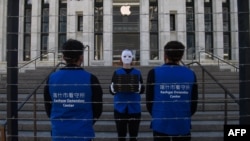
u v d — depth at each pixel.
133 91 5.72
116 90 5.75
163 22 23.31
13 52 3.63
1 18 22.84
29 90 11.27
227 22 23.67
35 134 6.54
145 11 23.27
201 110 8.95
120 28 23.59
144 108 8.92
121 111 5.78
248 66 3.43
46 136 6.65
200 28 23.20
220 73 15.30
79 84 3.59
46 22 23.78
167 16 23.33
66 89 3.59
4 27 22.81
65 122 3.56
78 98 3.59
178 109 3.87
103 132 7.48
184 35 23.02
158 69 3.98
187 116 3.91
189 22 23.89
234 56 22.81
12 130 3.62
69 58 3.70
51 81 3.67
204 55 22.03
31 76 14.33
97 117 3.68
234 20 23.14
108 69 15.44
